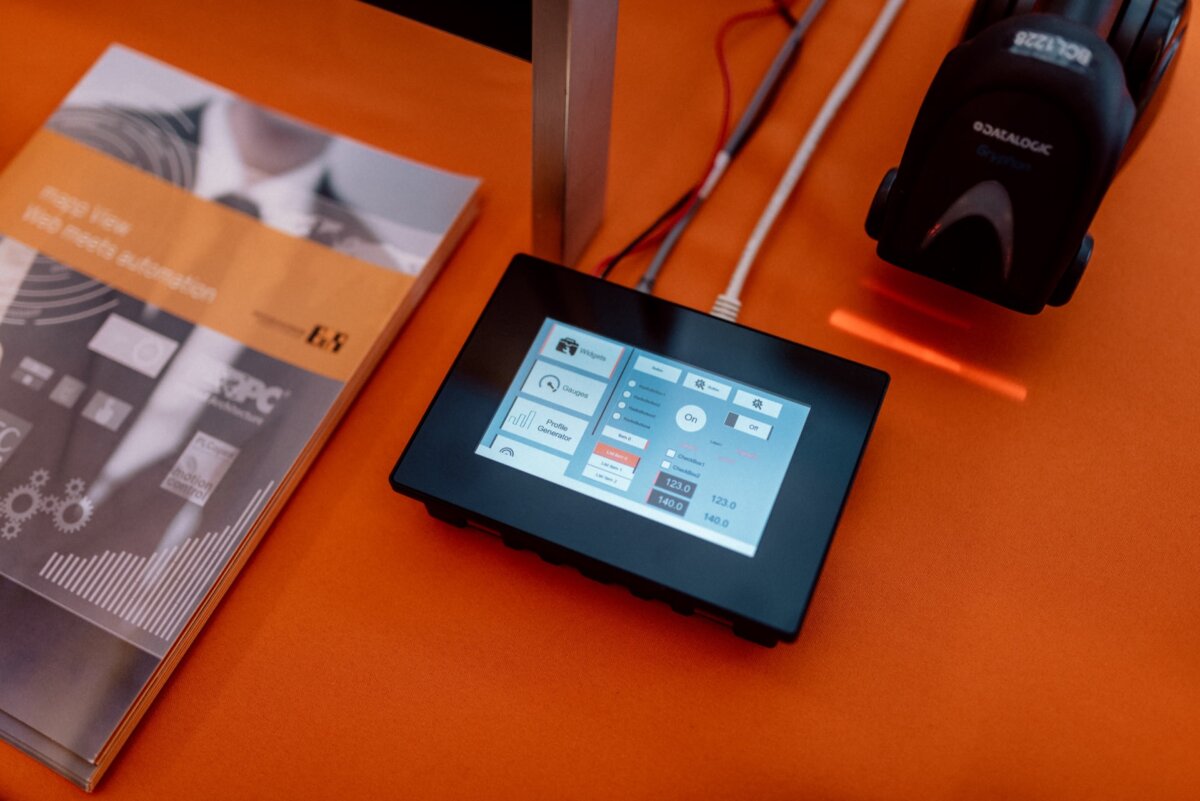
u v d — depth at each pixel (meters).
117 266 0.60
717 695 0.50
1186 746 0.50
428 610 0.52
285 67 0.68
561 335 0.55
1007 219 0.51
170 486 0.54
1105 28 0.52
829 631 0.52
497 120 0.67
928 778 0.49
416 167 0.63
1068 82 0.45
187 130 0.64
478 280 0.61
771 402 0.53
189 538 0.53
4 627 0.51
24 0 0.70
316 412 0.56
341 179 0.63
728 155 0.64
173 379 0.57
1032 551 0.54
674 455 0.52
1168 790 0.49
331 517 0.55
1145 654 0.51
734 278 0.60
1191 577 0.53
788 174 0.63
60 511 0.53
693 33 0.69
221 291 0.59
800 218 0.63
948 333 0.60
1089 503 0.55
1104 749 0.50
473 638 0.52
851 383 0.53
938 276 0.56
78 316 0.58
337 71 0.68
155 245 0.61
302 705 0.50
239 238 0.61
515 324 0.55
